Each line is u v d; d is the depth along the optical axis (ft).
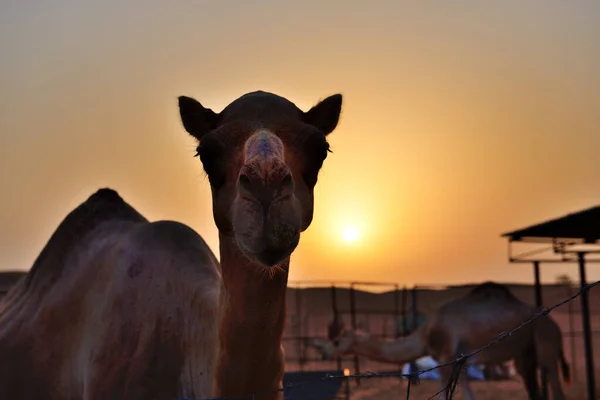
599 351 101.19
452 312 50.90
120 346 17.01
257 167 11.66
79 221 20.76
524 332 49.67
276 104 13.64
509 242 53.62
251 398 13.41
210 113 14.62
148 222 20.34
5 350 19.17
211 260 18.24
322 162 13.43
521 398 57.06
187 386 15.74
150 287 17.38
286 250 11.64
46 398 18.53
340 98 15.12
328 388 33.22
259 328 13.19
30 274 20.93
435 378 63.41
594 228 47.70
